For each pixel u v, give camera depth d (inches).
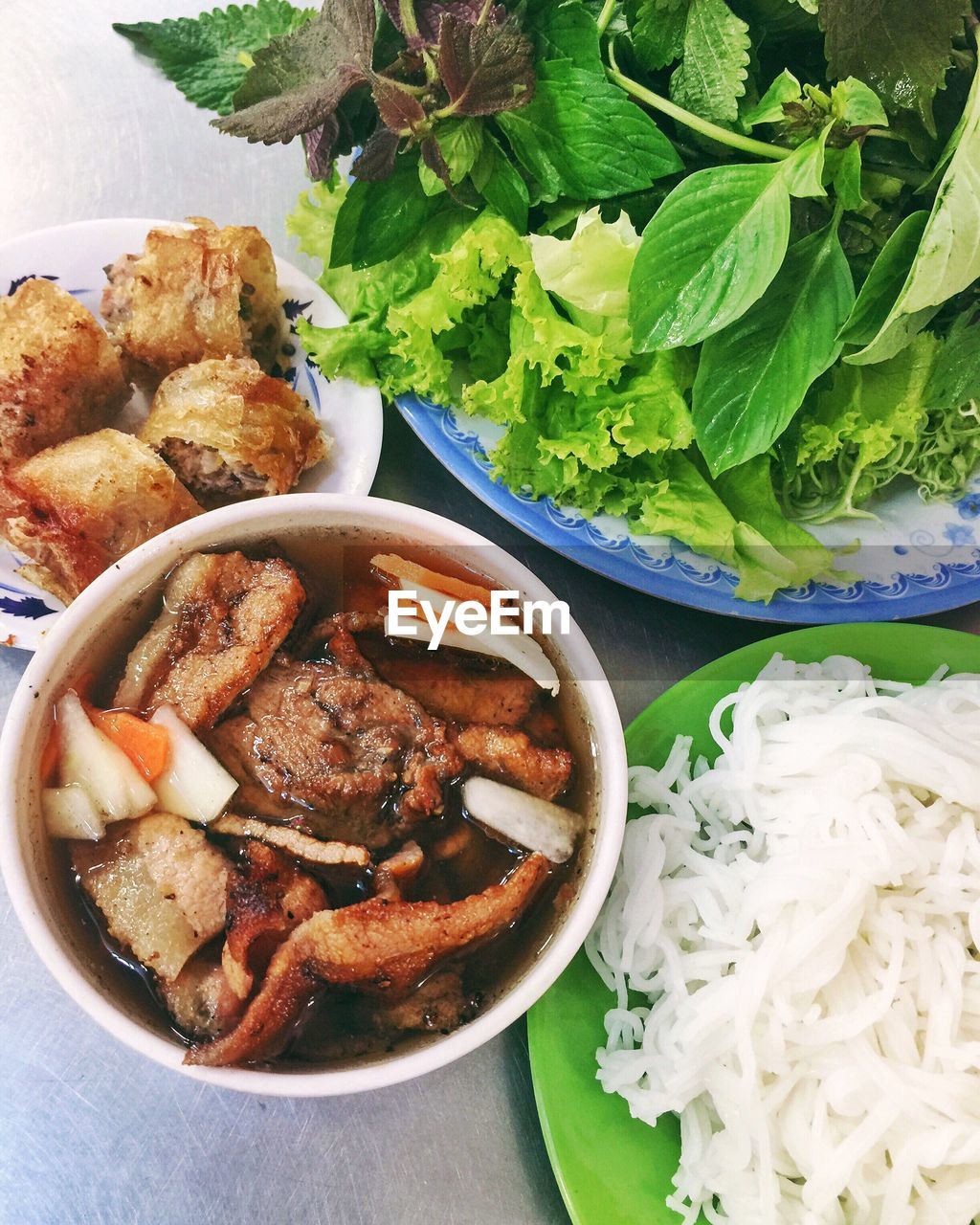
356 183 14.2
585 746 11.8
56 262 15.4
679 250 13.1
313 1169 11.8
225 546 11.8
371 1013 10.4
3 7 18.5
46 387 13.8
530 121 14.0
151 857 10.6
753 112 13.9
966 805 12.5
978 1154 11.0
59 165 17.3
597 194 14.2
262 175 17.5
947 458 14.9
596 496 14.1
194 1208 11.6
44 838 10.5
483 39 13.0
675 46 14.2
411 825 11.4
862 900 11.9
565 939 10.3
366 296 14.9
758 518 14.4
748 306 13.0
